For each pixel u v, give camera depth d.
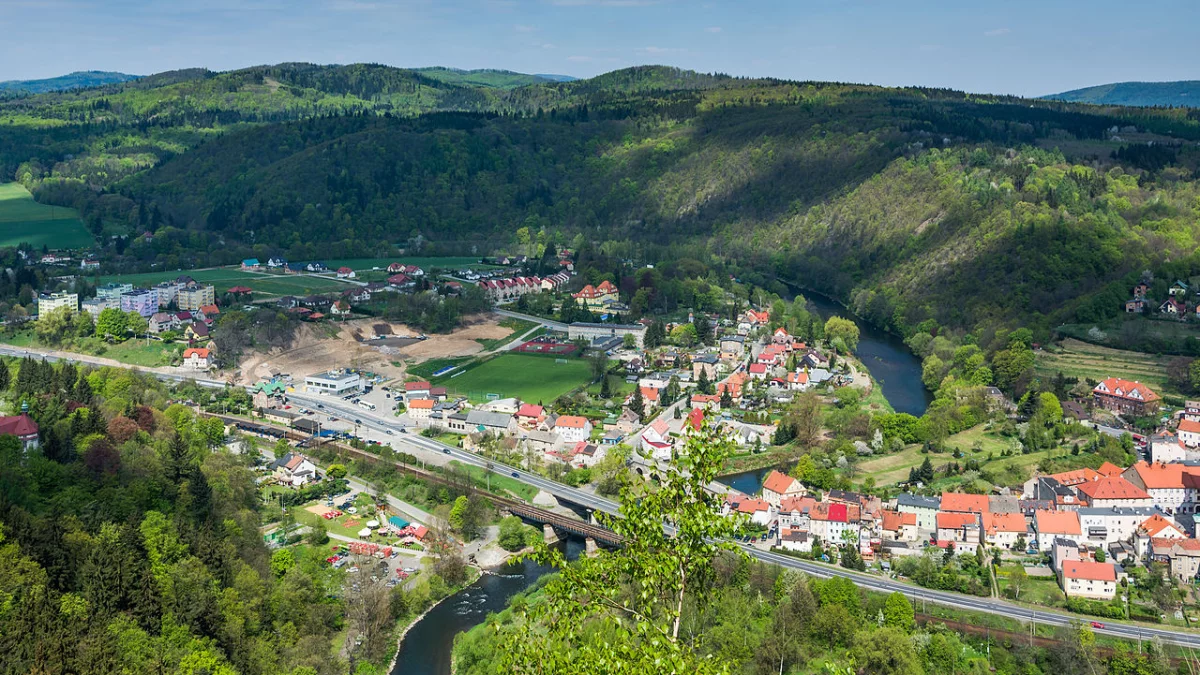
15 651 178.50
